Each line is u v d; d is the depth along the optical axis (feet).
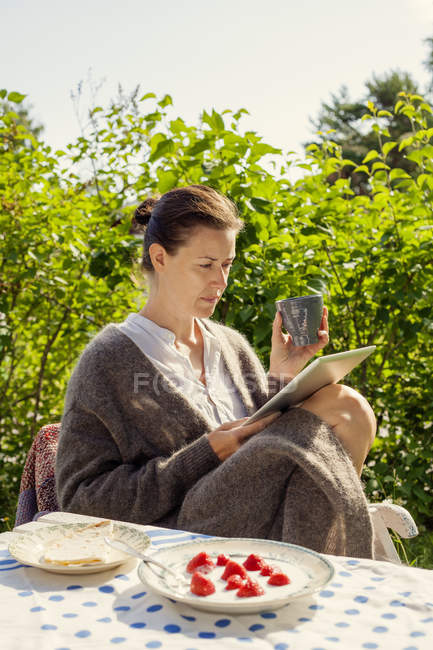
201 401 6.90
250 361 7.93
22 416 15.06
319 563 3.36
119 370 6.47
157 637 2.69
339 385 5.84
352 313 12.60
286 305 7.01
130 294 13.80
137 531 3.92
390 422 13.01
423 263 11.60
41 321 14.46
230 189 10.61
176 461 6.01
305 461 5.12
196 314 6.77
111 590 3.23
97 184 14.49
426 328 12.47
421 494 12.35
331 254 12.08
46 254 12.38
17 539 3.76
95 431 6.41
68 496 6.26
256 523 5.54
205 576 3.27
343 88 77.77
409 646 2.56
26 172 13.33
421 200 11.37
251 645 2.60
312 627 2.76
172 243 6.63
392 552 6.16
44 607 3.01
